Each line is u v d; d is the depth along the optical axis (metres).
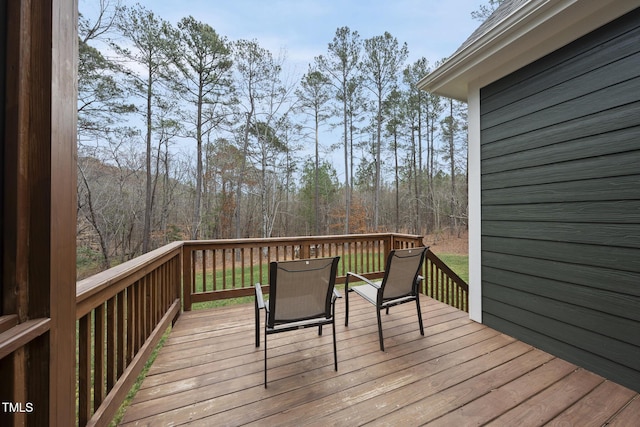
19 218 0.78
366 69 13.23
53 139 0.84
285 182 14.80
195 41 9.96
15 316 0.76
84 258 10.25
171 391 1.71
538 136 2.27
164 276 2.50
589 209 1.94
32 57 0.81
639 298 1.70
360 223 16.11
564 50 2.09
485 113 2.75
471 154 2.90
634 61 1.72
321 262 1.98
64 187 0.89
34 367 0.80
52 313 0.83
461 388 1.74
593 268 1.92
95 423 1.20
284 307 1.92
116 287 1.47
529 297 2.34
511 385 1.77
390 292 2.42
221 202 13.49
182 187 13.26
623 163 1.78
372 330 2.64
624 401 1.62
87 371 1.21
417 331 2.61
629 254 1.75
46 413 0.81
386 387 1.75
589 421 1.46
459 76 2.79
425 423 1.44
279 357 2.13
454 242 14.79
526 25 2.07
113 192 11.14
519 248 2.42
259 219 14.06
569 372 1.92
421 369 1.95
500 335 2.52
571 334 2.04
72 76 0.94
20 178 0.78
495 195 2.64
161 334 2.27
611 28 1.83
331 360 2.08
